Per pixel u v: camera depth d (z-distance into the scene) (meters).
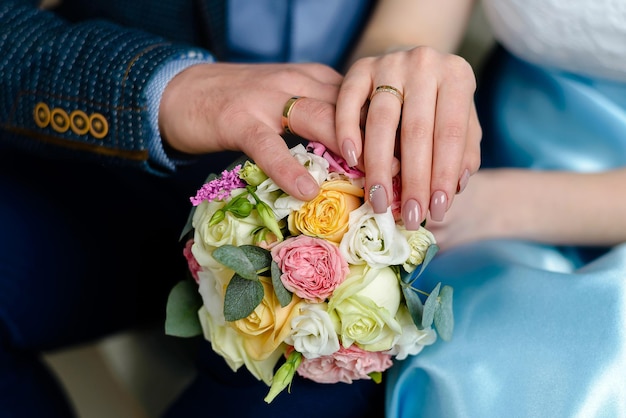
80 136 0.65
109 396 0.97
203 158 0.79
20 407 0.77
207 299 0.53
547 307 0.59
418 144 0.53
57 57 0.65
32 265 0.76
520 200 0.66
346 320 0.49
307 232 0.50
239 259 0.49
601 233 0.65
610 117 0.73
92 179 0.81
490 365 0.57
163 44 0.65
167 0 0.78
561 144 0.74
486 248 0.65
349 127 0.54
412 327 0.53
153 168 0.66
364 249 0.49
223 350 0.54
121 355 0.97
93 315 0.79
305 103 0.57
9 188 0.78
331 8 0.81
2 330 0.76
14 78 0.67
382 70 0.56
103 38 0.65
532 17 0.70
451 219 0.66
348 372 0.54
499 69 0.80
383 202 0.50
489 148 0.77
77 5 0.84
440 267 0.64
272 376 0.55
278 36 0.82
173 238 0.82
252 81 0.61
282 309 0.50
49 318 0.77
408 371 0.58
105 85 0.63
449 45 0.76
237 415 0.62
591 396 0.55
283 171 0.51
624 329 0.57
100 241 0.78
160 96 0.63
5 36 0.68
